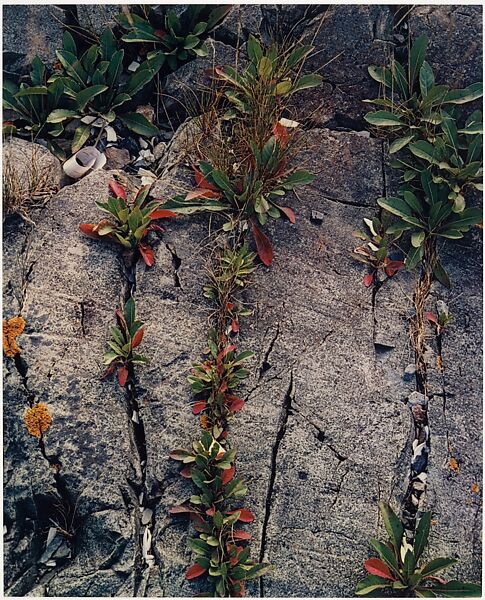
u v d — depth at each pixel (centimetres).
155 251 86
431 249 89
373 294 87
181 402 81
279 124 89
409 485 81
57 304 81
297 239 88
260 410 81
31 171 88
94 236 84
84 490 77
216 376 80
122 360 81
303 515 78
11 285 81
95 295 83
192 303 84
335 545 78
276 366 83
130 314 82
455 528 79
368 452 81
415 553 76
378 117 90
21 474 76
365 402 83
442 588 76
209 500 77
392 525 78
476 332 87
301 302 85
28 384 78
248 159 87
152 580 76
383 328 86
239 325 84
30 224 84
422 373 85
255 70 90
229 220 88
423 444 82
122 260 85
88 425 78
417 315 86
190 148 90
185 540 77
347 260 88
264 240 86
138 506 79
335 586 77
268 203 88
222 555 76
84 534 77
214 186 88
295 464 80
